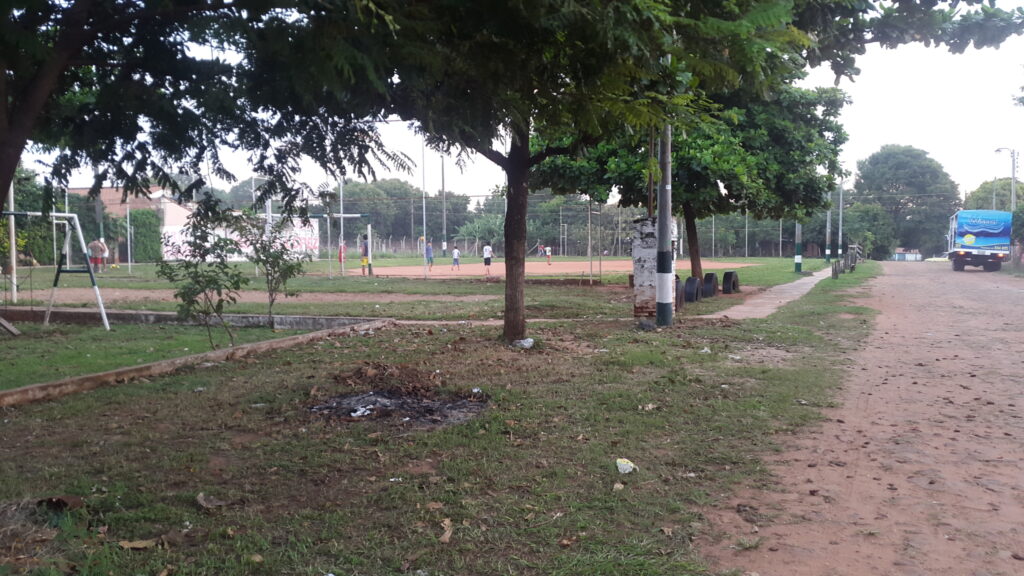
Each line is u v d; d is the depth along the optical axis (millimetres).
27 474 5223
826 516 4590
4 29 4066
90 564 3777
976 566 3904
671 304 14094
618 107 5371
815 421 6895
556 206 69438
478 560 3924
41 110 5082
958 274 41375
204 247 10820
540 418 6812
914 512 4660
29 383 8641
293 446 5934
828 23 6230
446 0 4859
